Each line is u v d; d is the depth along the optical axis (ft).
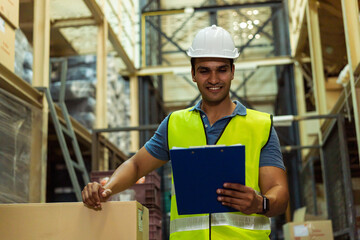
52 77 26.04
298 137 34.81
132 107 35.32
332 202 25.98
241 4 35.60
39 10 19.03
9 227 6.98
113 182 6.72
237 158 5.34
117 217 6.95
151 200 14.69
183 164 5.40
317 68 26.89
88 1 25.31
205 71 6.45
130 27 36.09
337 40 25.67
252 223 6.37
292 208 34.81
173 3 41.29
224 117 6.59
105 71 27.22
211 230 6.30
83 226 6.96
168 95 41.27
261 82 40.73
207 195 5.61
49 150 27.35
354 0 18.51
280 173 6.40
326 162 26.73
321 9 26.35
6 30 14.16
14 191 13.97
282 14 37.35
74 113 25.82
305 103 32.17
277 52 39.47
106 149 26.63
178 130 6.76
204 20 41.47
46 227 6.97
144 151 7.03
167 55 41.50
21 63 19.10
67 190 27.35
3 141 13.60
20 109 14.90
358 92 17.76
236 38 40.60
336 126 23.02
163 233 33.53
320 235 21.27
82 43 29.32
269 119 6.62
